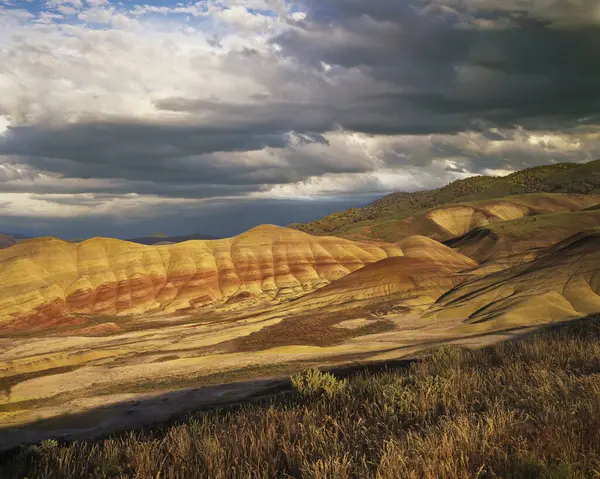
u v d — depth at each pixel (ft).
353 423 27.35
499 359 47.26
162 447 26.96
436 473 18.52
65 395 137.59
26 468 27.68
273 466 21.95
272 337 233.35
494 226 581.53
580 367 37.14
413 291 321.73
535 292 237.45
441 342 162.71
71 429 87.56
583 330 63.93
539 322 192.85
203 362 167.22
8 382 169.27
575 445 19.70
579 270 248.11
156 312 384.06
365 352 155.22
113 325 320.29
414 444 21.20
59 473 25.46
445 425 23.07
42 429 90.84
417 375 39.83
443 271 353.51
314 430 25.35
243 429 27.58
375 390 34.12
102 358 211.61
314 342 216.33
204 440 25.32
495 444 20.49
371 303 304.09
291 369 130.31
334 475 19.35
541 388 28.19
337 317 275.59
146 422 81.76
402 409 28.78
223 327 275.39
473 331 196.54
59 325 342.44
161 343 238.07
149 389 126.82
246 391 103.71
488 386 32.89
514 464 18.74
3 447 76.23
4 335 300.61
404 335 207.82
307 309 311.88
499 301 241.96
